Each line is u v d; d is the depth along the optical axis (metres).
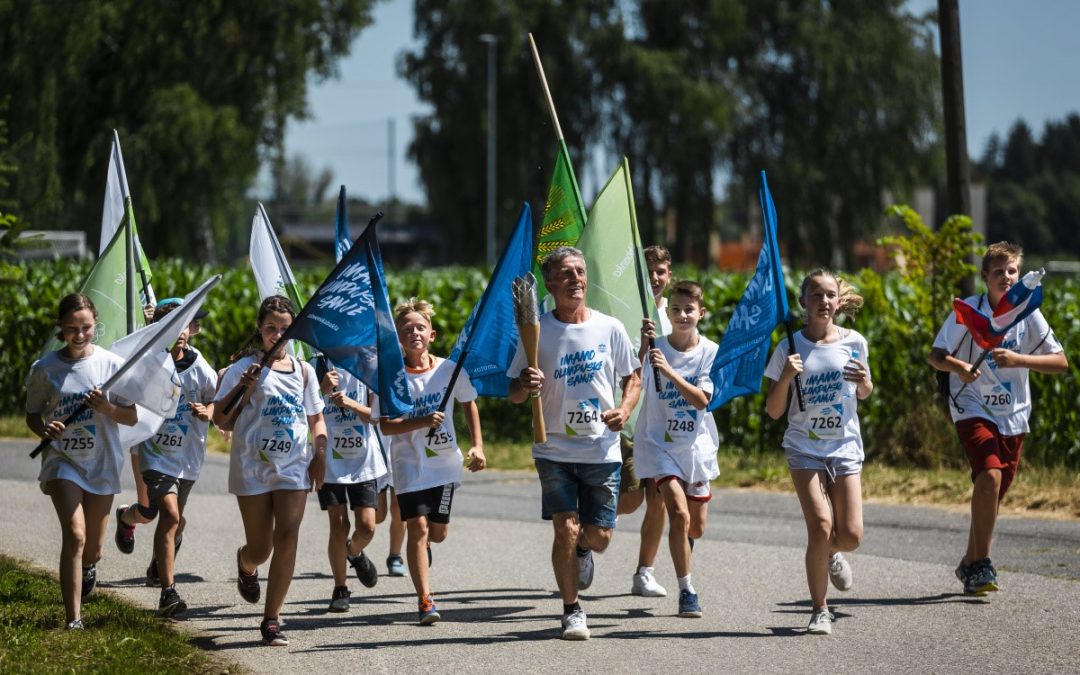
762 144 82.38
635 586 13.02
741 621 11.68
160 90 64.75
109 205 15.30
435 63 80.94
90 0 62.69
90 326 11.27
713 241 82.88
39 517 17.38
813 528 11.13
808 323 11.75
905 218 22.19
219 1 65.38
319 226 118.31
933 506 18.08
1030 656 10.20
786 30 79.75
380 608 12.48
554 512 11.09
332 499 12.59
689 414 12.22
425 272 37.69
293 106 72.25
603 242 13.27
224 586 13.45
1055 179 186.88
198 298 11.35
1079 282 27.88
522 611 12.27
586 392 11.14
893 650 10.46
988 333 12.28
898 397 22.59
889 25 78.50
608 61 77.31
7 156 21.30
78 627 10.86
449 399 11.80
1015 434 12.66
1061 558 14.17
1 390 30.98
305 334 11.07
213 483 21.23
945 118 22.38
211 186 67.62
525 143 79.69
